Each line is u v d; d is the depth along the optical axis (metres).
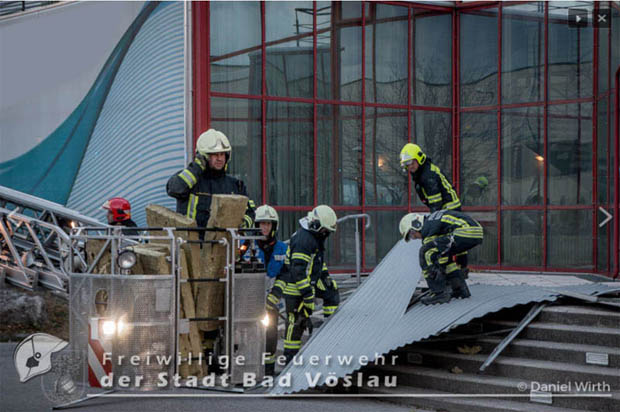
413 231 9.06
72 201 13.98
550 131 15.11
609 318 7.69
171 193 8.20
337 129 15.09
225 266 7.61
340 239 15.01
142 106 13.64
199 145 8.22
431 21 15.89
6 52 14.42
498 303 8.13
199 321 7.59
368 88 15.36
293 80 14.72
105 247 7.25
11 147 14.33
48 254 12.15
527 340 7.89
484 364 7.48
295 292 8.32
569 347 7.48
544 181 15.12
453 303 8.38
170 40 13.53
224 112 13.99
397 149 15.58
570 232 14.80
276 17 14.60
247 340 7.66
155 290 7.12
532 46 15.32
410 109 15.68
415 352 8.16
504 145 15.59
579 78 14.79
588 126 14.66
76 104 14.06
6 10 14.53
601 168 14.15
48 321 10.92
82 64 14.05
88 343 7.19
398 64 15.64
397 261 9.84
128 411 6.58
